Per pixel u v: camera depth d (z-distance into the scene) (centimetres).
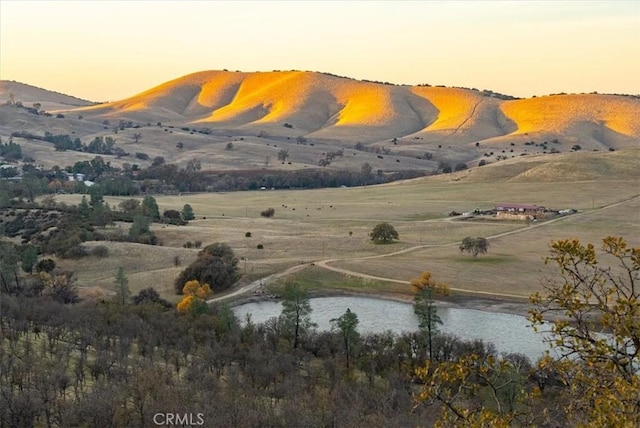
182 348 8325
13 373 6266
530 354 9219
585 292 2092
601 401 1725
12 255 13625
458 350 8719
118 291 12181
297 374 7594
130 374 6869
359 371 8425
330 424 5622
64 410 5494
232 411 5459
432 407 5878
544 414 2097
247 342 8800
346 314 8856
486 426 1958
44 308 9750
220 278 13400
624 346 1866
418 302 9644
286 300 10162
